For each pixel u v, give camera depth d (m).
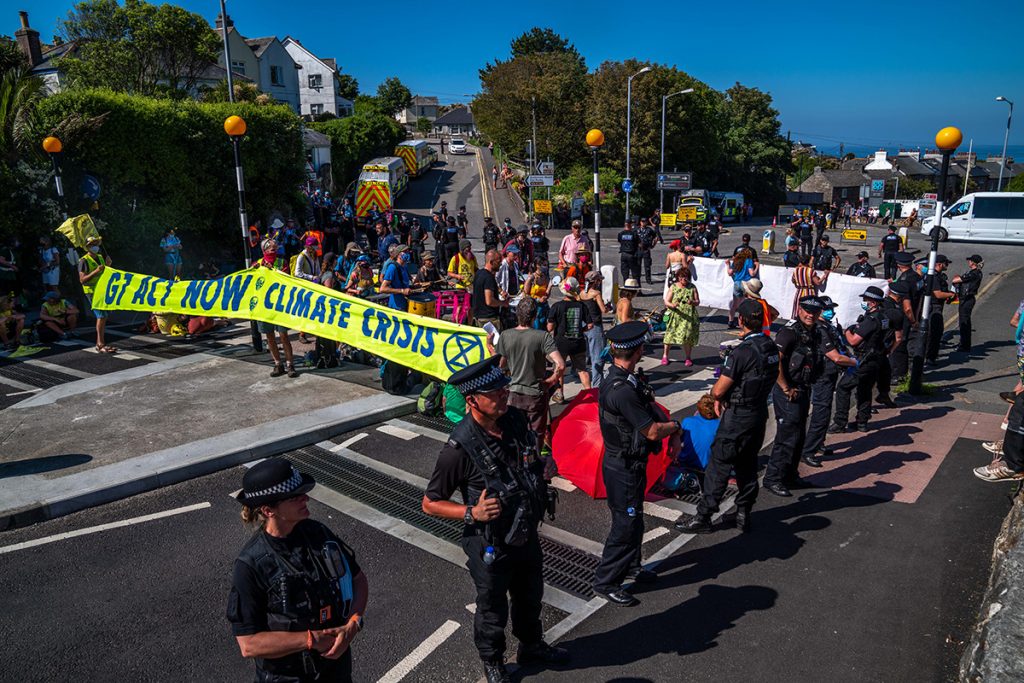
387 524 6.38
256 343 12.23
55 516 6.64
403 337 9.15
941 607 4.98
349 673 3.15
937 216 9.43
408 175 58.28
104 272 12.26
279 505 2.77
